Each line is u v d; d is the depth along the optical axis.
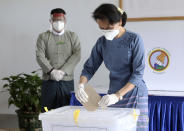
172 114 2.18
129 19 2.80
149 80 2.77
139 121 1.61
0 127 3.27
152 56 2.75
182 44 2.65
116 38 1.60
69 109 1.56
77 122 1.29
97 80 3.05
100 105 1.43
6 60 3.51
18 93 2.99
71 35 2.53
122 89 1.51
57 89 2.46
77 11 3.12
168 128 2.18
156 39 2.73
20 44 3.42
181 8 2.63
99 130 1.27
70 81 2.51
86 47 3.12
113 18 1.41
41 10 3.27
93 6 3.05
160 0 2.69
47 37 2.51
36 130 3.02
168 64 2.70
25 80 3.12
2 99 3.59
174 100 2.17
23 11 3.35
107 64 1.68
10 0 3.38
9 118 3.57
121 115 1.33
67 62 2.47
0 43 3.49
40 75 3.39
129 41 1.57
